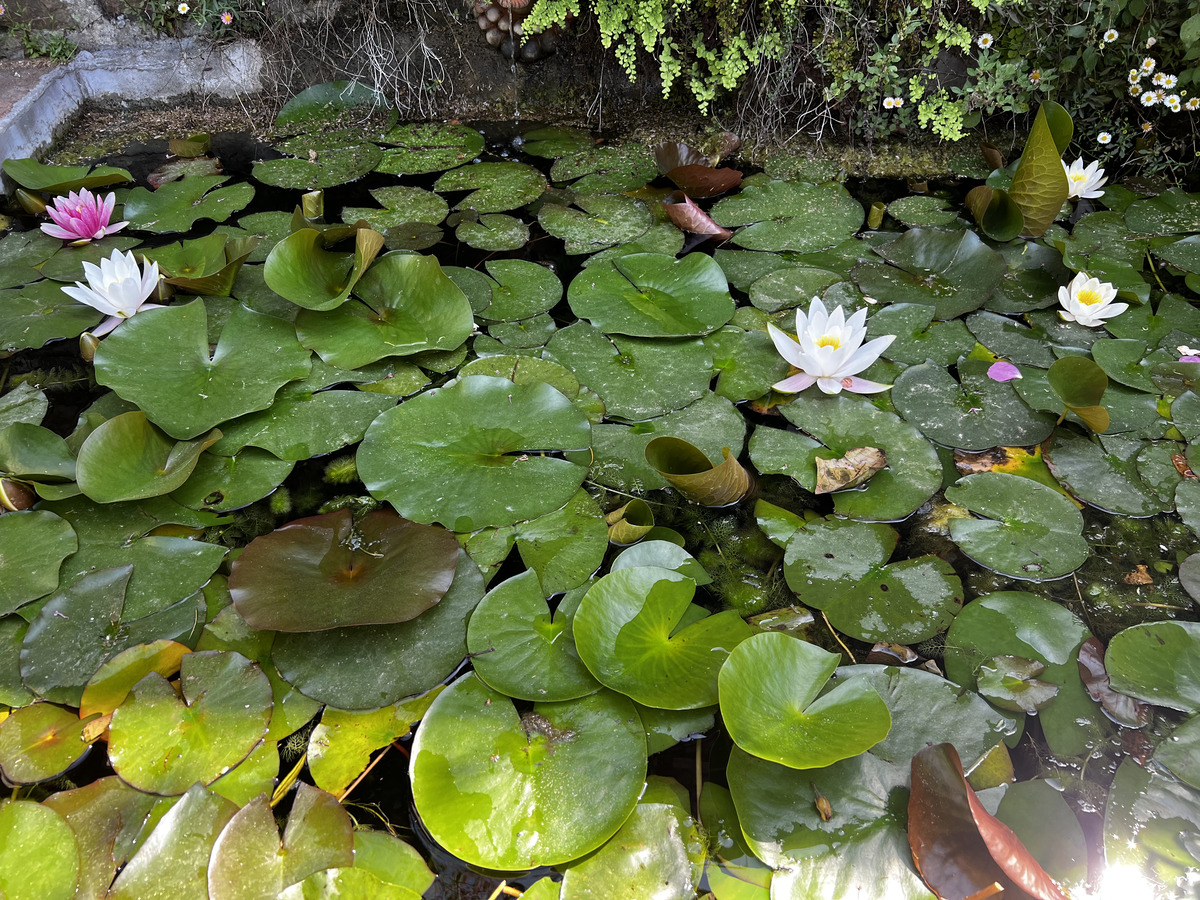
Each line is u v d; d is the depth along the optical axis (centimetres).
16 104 156
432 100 180
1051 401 112
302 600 86
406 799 79
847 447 107
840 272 135
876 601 93
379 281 122
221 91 178
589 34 173
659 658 85
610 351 119
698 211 139
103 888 73
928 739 82
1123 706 85
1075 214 150
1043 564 96
